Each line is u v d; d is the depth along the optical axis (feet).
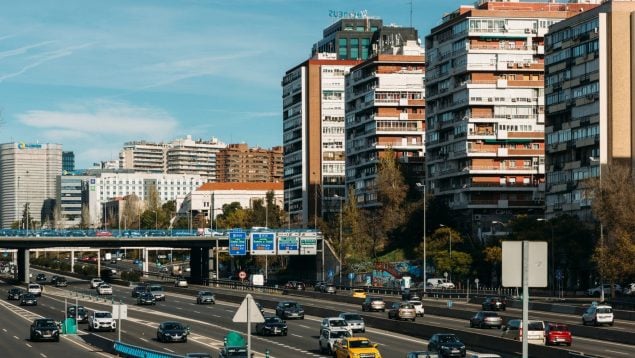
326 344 242.37
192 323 352.08
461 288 565.94
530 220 538.06
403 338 280.72
